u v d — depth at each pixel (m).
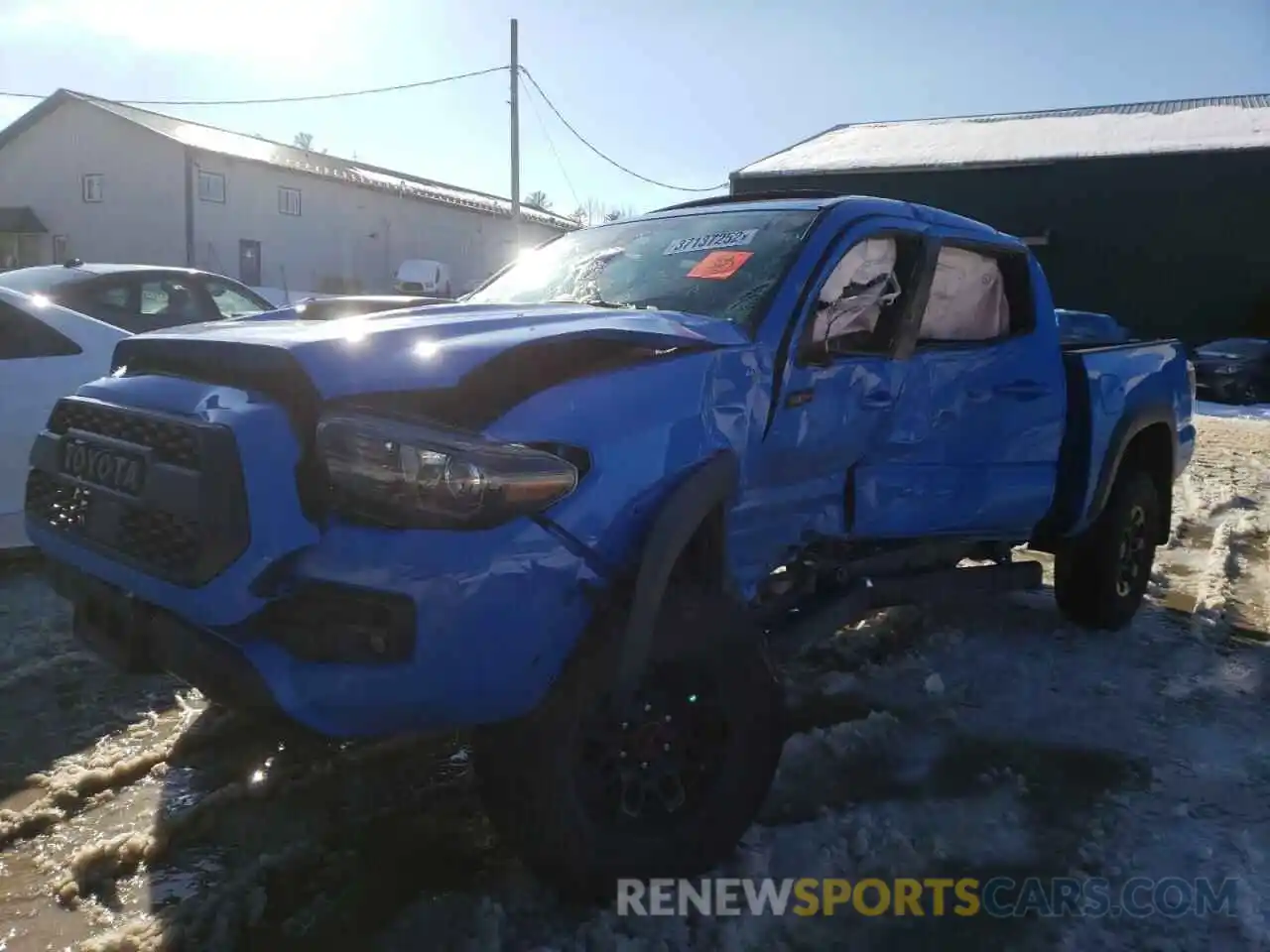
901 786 3.53
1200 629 5.31
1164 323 26.61
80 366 5.39
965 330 4.25
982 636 5.19
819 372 3.35
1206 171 25.77
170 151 31.52
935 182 28.45
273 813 3.23
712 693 2.86
